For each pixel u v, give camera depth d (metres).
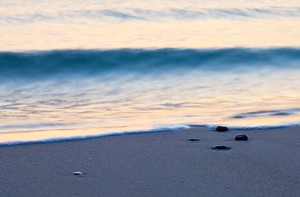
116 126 9.07
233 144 7.86
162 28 19.66
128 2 23.77
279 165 6.98
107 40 17.50
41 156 7.34
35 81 14.13
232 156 7.33
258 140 8.05
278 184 6.36
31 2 23.34
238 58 15.94
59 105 11.10
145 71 15.20
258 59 15.91
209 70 15.30
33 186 6.30
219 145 7.78
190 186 6.32
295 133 8.41
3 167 6.91
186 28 19.70
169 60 15.66
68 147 7.74
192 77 14.36
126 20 20.92
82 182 6.43
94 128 8.91
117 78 14.44
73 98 11.83
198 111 10.33
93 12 21.88
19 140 8.00
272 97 11.63
